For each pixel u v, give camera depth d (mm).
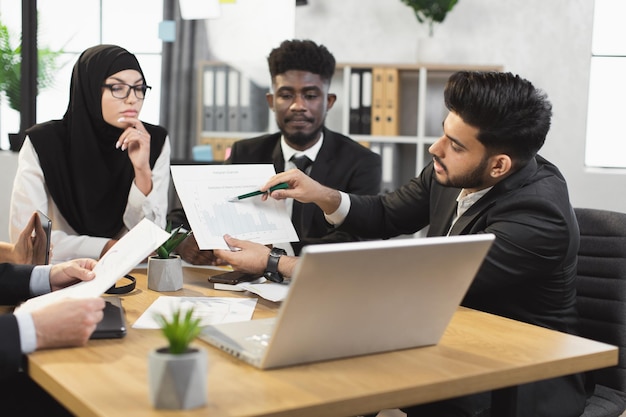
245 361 1282
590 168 5195
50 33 4891
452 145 1836
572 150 5117
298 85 2732
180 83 4977
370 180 2811
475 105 1764
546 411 1681
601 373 2037
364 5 5320
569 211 1844
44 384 1212
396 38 5293
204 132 4969
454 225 1929
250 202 2098
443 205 2119
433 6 4949
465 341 1478
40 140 2604
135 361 1268
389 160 4977
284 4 4797
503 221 1795
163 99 5008
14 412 1786
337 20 5367
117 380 1164
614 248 2043
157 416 1016
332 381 1199
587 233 2100
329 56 2791
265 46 4828
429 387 1212
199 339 1409
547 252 1764
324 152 2818
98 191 2650
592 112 5246
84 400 1071
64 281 1719
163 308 1664
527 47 5125
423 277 1329
